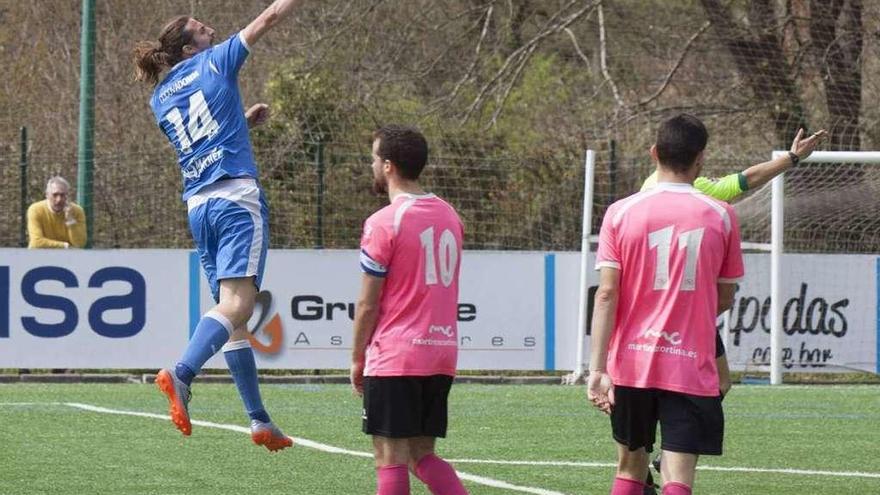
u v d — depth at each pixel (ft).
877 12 165.58
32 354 108.27
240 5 168.66
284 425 81.15
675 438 41.65
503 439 76.18
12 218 134.51
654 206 42.27
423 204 44.57
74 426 78.74
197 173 53.88
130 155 142.41
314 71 156.46
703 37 173.88
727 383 46.39
